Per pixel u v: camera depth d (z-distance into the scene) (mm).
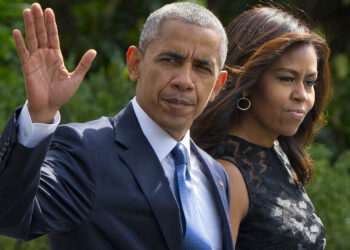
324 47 9797
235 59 9688
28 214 5902
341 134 22641
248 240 9227
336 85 23188
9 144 5754
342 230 14508
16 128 5820
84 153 6668
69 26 22016
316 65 9617
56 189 6285
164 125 7062
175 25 6867
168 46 6840
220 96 9633
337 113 22484
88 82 16547
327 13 24750
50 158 6539
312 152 15578
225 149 9523
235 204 9102
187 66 6867
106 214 6547
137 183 6797
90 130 7008
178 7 6996
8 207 5777
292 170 10258
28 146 5730
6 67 16578
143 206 6703
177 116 6961
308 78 9508
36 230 6164
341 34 24875
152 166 6984
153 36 6984
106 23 22453
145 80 7035
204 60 6906
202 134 9672
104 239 6535
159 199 6797
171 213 6805
